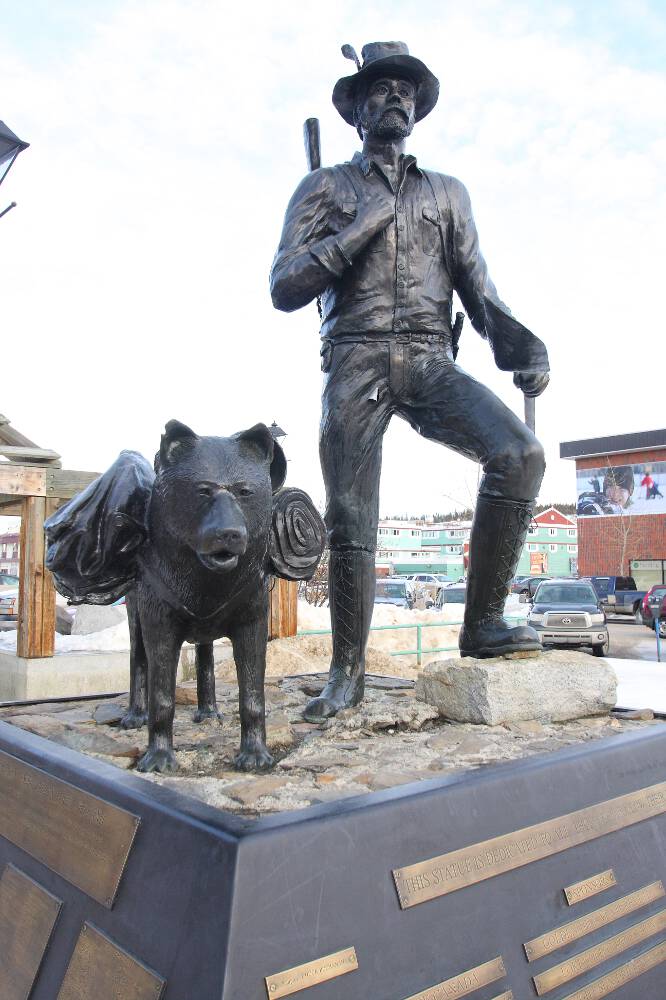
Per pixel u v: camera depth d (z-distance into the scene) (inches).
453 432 126.4
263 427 83.8
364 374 128.6
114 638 259.4
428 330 129.4
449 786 73.1
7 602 513.3
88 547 95.7
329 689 125.7
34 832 79.7
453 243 132.3
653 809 88.7
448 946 66.2
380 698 136.3
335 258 120.7
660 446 1154.7
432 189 131.0
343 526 128.3
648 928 80.7
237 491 80.4
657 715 125.6
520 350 131.9
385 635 368.8
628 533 1186.0
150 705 93.9
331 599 130.5
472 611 130.3
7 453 234.2
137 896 64.0
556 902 75.3
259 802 80.4
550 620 525.7
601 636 518.6
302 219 127.0
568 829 79.6
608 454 1211.9
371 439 130.0
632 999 76.2
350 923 61.5
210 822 62.1
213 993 53.9
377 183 128.6
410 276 128.2
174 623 91.2
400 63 124.3
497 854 72.9
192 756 98.3
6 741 92.9
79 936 67.6
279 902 58.3
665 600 722.8
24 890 76.9
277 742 108.0
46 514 236.2
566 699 123.9
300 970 57.6
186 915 59.0
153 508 86.1
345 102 132.8
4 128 238.5
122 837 68.1
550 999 70.4
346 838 63.7
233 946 55.1
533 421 132.2
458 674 122.6
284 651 275.7
